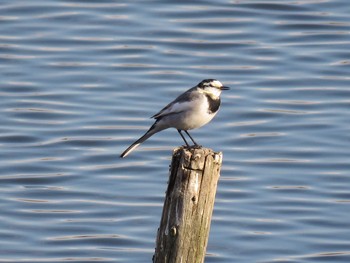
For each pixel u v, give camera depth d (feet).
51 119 71.05
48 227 57.93
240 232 57.41
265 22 85.15
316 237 56.95
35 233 57.26
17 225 58.23
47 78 76.74
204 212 32.04
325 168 64.54
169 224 32.12
